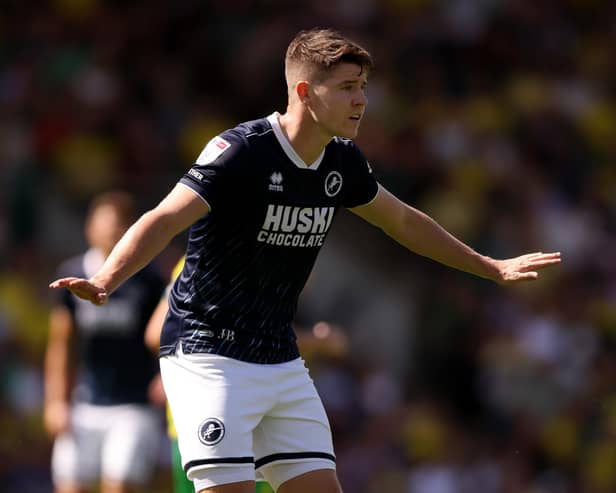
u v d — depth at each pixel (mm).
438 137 43906
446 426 36000
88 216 35062
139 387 25000
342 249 35250
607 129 49281
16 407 33219
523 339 38625
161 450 31547
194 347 14156
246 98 43594
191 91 43469
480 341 37562
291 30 44844
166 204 13516
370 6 46938
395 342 35844
